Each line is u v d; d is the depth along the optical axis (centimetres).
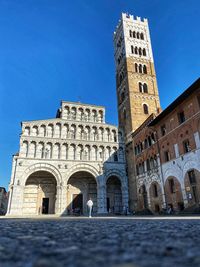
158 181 4231
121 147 5916
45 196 5266
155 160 4438
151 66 6900
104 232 746
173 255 374
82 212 5309
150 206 4459
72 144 5469
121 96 6825
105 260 345
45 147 5228
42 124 5459
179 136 3691
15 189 4672
